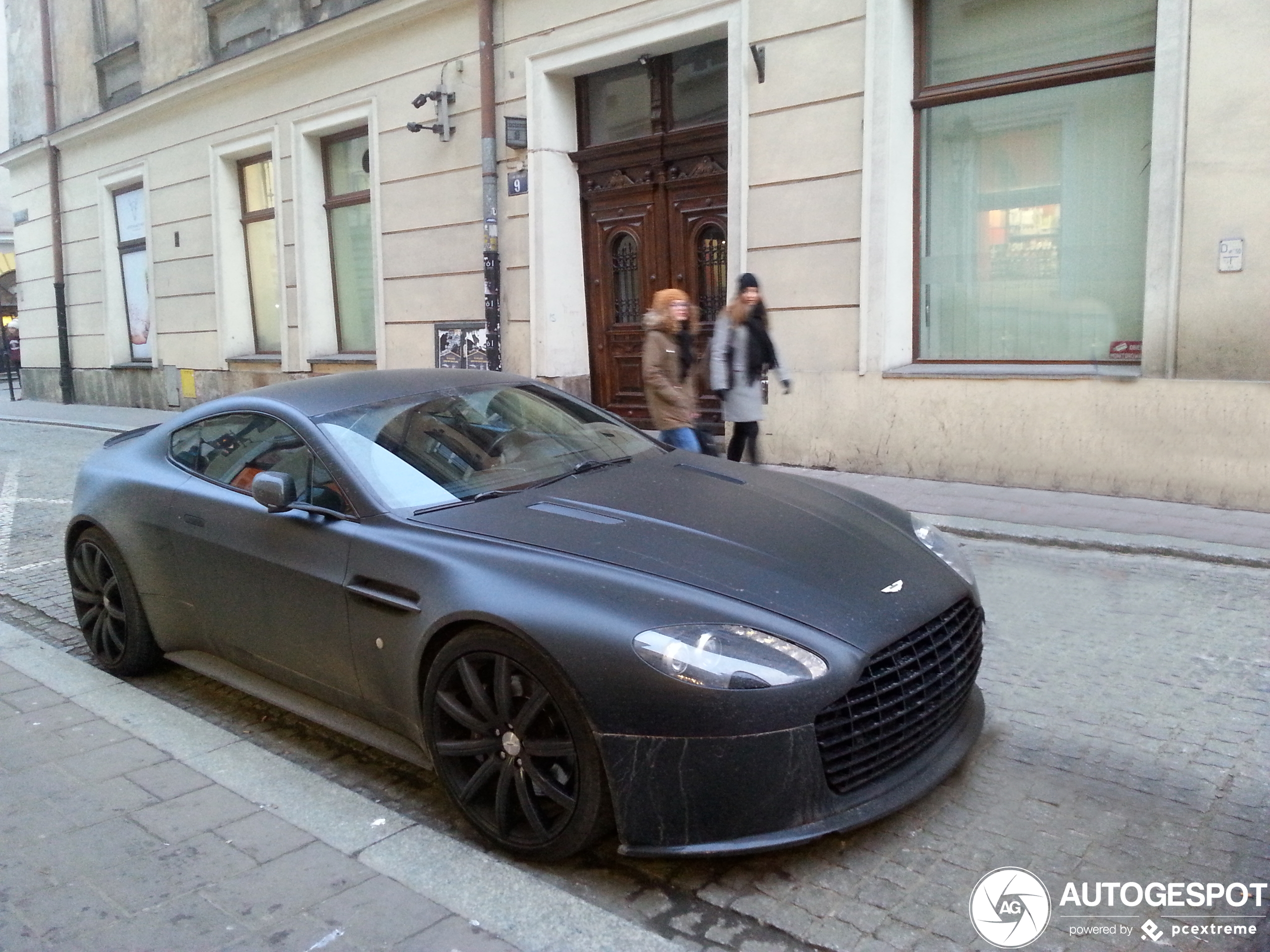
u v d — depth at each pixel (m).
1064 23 7.32
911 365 8.13
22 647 4.95
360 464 3.59
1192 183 6.57
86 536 4.54
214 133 14.34
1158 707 3.75
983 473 7.59
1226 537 5.83
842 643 2.74
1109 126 7.21
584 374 10.70
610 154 10.08
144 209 16.09
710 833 2.63
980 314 7.95
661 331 6.55
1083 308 7.49
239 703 4.26
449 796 3.08
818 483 4.00
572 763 2.76
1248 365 6.51
